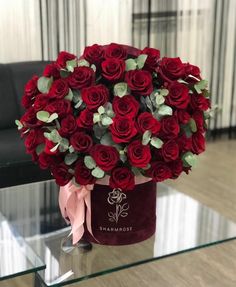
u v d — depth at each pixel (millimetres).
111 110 1435
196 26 3844
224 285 2225
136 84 1441
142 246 1662
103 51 1530
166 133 1448
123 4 3527
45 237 1781
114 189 1550
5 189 2236
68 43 3408
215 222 1896
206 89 1577
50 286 1494
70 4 3346
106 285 2201
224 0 3902
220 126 4191
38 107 1507
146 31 3672
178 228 1822
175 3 3707
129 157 1410
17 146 2650
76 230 1595
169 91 1466
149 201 1622
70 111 1452
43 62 3176
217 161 3713
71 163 1461
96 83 1512
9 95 3037
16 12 3207
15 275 1518
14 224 1888
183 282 2240
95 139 1452
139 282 2230
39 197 2150
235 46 4059
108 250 1629
